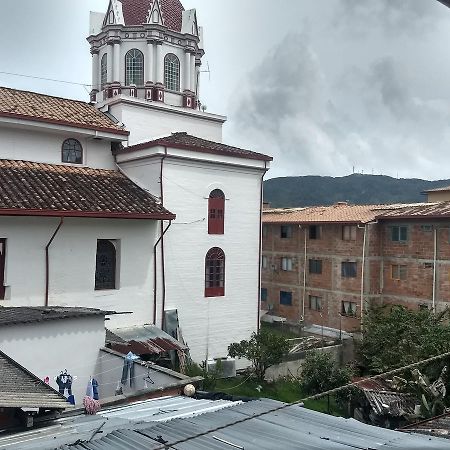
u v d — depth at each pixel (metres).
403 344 23.41
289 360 25.78
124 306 21.48
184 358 20.94
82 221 20.36
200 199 23.78
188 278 23.36
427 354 20.97
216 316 24.23
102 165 24.27
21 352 14.05
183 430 7.78
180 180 23.09
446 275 29.98
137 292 21.88
